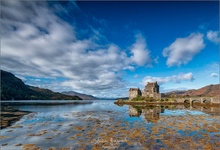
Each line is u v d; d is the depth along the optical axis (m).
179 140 23.00
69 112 63.44
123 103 141.12
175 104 121.31
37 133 27.75
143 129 30.31
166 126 32.88
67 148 20.23
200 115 50.81
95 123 37.25
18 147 20.80
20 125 34.94
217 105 103.38
